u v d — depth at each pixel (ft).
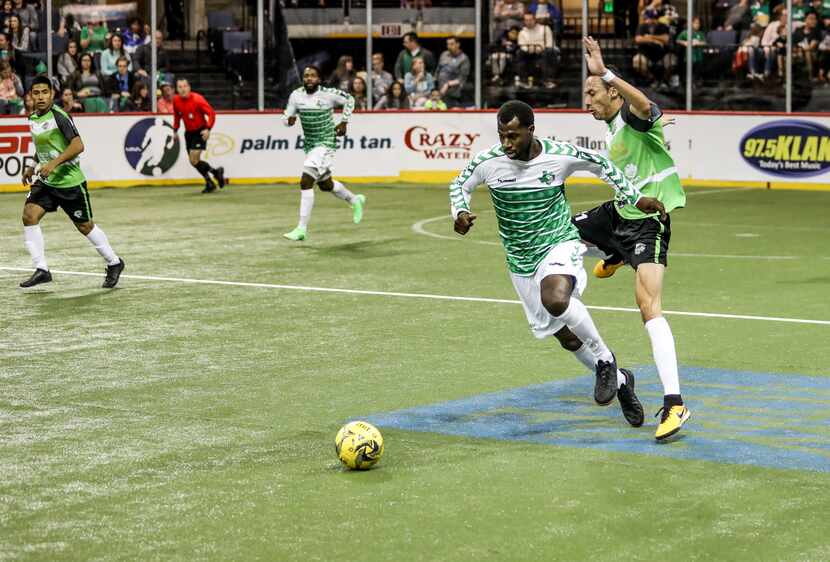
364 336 37.01
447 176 87.15
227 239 58.95
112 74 88.22
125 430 26.94
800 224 63.67
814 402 29.04
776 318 39.22
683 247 55.88
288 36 94.94
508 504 21.74
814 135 79.05
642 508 21.49
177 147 84.64
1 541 20.03
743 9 91.04
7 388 30.89
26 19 89.15
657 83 91.40
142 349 35.42
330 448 25.49
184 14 95.76
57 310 41.45
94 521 20.98
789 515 21.09
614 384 26.94
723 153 81.71
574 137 85.87
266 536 20.20
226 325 38.81
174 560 19.16
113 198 76.79
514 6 93.71
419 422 27.48
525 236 27.14
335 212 69.77
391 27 94.99
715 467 23.94
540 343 35.91
